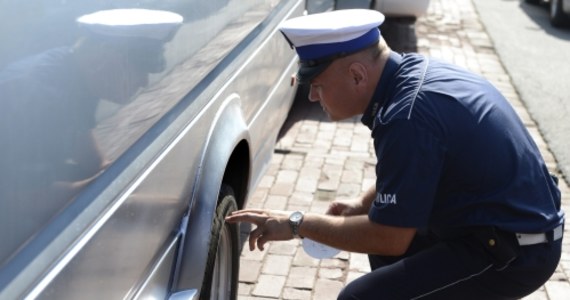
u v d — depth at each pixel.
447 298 2.58
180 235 2.71
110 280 2.10
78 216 1.88
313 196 5.27
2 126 1.52
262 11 3.77
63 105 1.75
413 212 2.35
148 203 2.33
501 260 2.48
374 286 2.63
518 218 2.47
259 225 2.64
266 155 4.33
